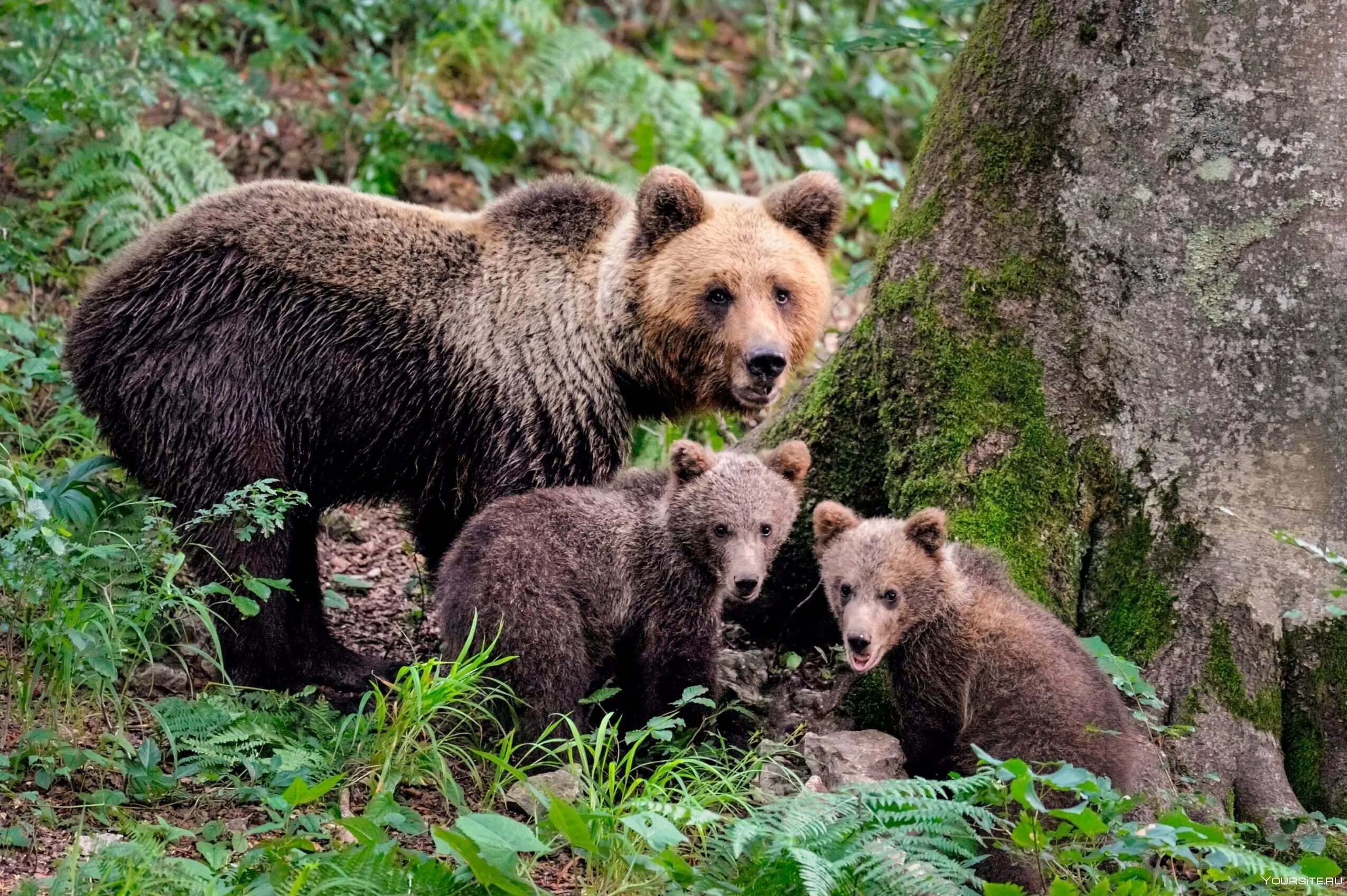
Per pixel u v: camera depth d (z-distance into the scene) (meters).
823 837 7.99
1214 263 10.52
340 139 19.11
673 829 7.99
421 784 9.90
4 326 13.60
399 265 11.70
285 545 11.64
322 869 7.90
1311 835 9.28
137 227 16.06
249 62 19.67
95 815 9.09
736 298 11.55
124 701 10.62
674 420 12.64
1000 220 11.10
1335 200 10.33
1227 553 10.53
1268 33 10.28
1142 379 10.71
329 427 11.72
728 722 11.20
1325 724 10.45
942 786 8.45
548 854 9.09
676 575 10.72
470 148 19.67
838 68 23.66
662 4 25.00
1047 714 9.21
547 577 10.41
